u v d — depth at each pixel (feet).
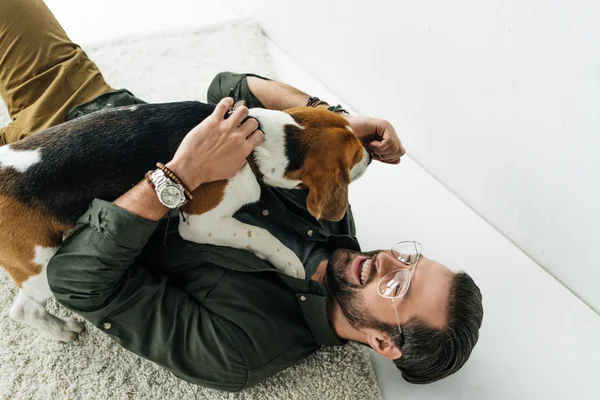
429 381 5.75
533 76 5.51
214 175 4.87
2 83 6.55
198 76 8.57
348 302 5.56
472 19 5.79
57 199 4.86
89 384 5.85
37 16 6.52
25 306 5.53
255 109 5.25
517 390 5.88
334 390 5.85
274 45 9.38
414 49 6.66
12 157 4.85
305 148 5.11
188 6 9.74
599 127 5.15
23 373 5.89
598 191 5.47
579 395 5.84
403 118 7.52
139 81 8.43
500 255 6.86
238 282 5.41
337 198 5.21
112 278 4.81
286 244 5.99
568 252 6.24
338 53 7.98
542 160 5.90
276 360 5.48
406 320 5.38
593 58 4.91
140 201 4.73
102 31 9.21
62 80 6.43
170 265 5.48
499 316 6.36
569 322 6.31
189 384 5.86
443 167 7.36
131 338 5.10
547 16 5.11
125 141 4.99
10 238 4.87
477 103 6.26
